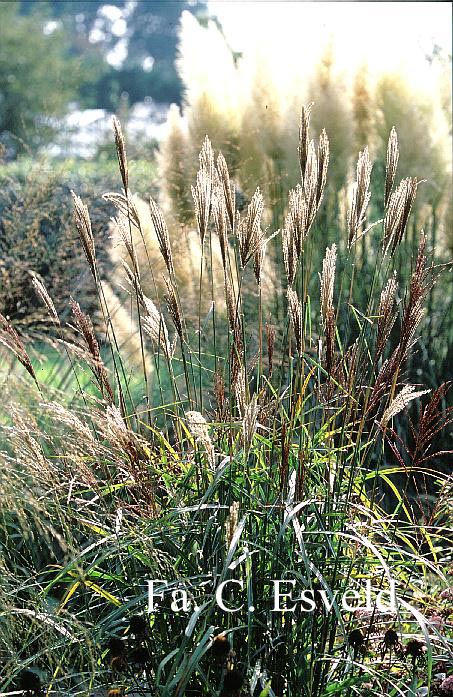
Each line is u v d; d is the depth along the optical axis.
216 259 5.14
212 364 4.75
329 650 2.86
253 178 6.11
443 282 6.03
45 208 5.74
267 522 2.88
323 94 6.23
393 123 6.46
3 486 2.87
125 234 3.10
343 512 2.88
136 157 6.72
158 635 2.90
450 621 3.24
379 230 6.22
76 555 2.88
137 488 3.07
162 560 2.84
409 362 5.39
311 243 4.71
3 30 27.67
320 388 3.23
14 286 5.14
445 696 2.82
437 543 3.97
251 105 6.23
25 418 3.13
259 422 3.15
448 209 6.33
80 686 2.99
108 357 4.86
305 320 3.31
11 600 2.95
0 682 2.77
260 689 2.76
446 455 5.03
